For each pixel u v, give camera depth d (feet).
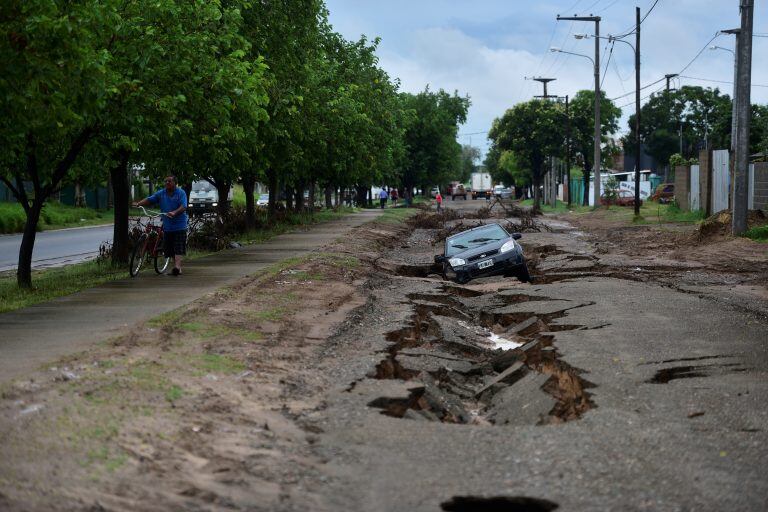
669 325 37.93
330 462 18.88
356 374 28.09
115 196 63.93
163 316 35.47
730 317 40.06
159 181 82.33
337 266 63.00
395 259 81.92
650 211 160.45
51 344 29.37
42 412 20.17
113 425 19.66
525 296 50.24
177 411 21.48
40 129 41.70
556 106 260.83
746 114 83.71
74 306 39.60
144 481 16.60
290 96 84.28
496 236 63.77
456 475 18.06
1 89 35.42
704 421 22.16
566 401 27.48
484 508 16.72
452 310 46.34
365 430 21.57
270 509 15.92
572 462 18.79
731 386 26.16
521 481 17.62
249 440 20.03
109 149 54.65
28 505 14.78
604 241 96.73
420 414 24.89
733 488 17.06
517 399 27.99
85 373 24.38
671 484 17.30
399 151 203.41
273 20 82.99
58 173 49.26
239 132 59.06
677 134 317.83
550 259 74.95
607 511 15.94
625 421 22.35
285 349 31.55
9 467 16.49
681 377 27.99
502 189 408.67
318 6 91.20
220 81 53.78
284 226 118.01
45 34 35.42
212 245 77.10
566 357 31.12
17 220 134.21
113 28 42.96
